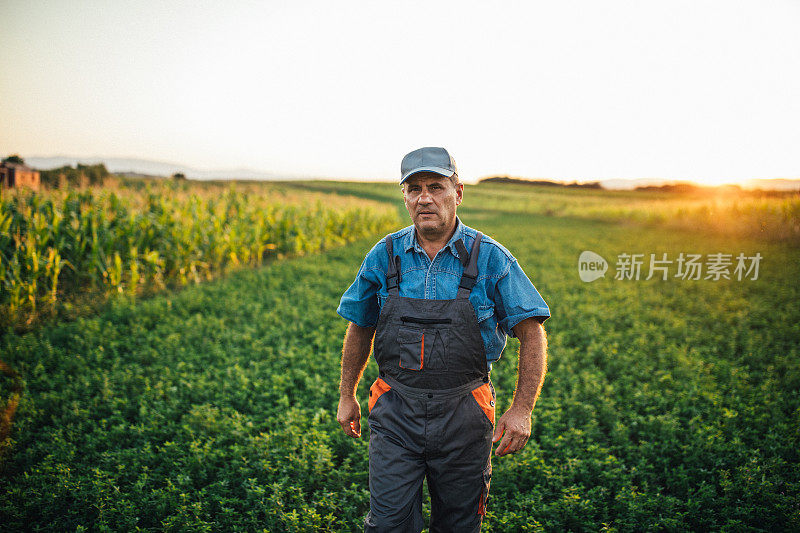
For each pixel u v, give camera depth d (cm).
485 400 219
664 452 405
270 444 396
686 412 477
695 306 949
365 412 477
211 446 396
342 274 1247
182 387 510
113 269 894
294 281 1137
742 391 524
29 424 432
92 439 404
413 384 212
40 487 340
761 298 999
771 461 378
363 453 394
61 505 328
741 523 314
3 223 806
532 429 448
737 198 2519
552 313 895
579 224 3559
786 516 320
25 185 960
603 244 2088
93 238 916
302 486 352
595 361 646
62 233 909
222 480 356
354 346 247
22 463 380
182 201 1280
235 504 339
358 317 238
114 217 987
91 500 329
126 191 1155
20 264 773
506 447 210
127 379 525
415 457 214
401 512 209
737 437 413
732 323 832
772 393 515
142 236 1033
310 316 816
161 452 388
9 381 507
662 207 3316
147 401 484
